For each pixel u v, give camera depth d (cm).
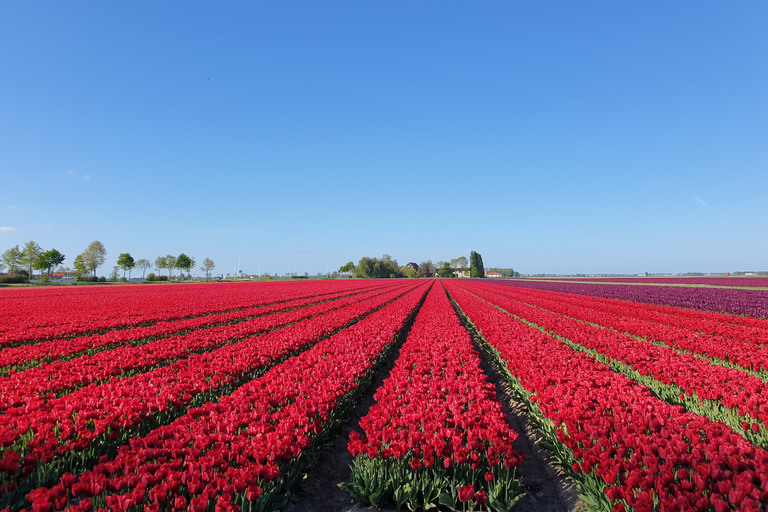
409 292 4466
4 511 411
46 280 7969
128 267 10812
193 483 415
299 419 598
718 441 494
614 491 408
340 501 516
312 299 3522
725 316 1956
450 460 501
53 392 775
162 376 874
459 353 1128
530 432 744
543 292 4553
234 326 1702
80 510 364
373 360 1114
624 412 604
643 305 2688
